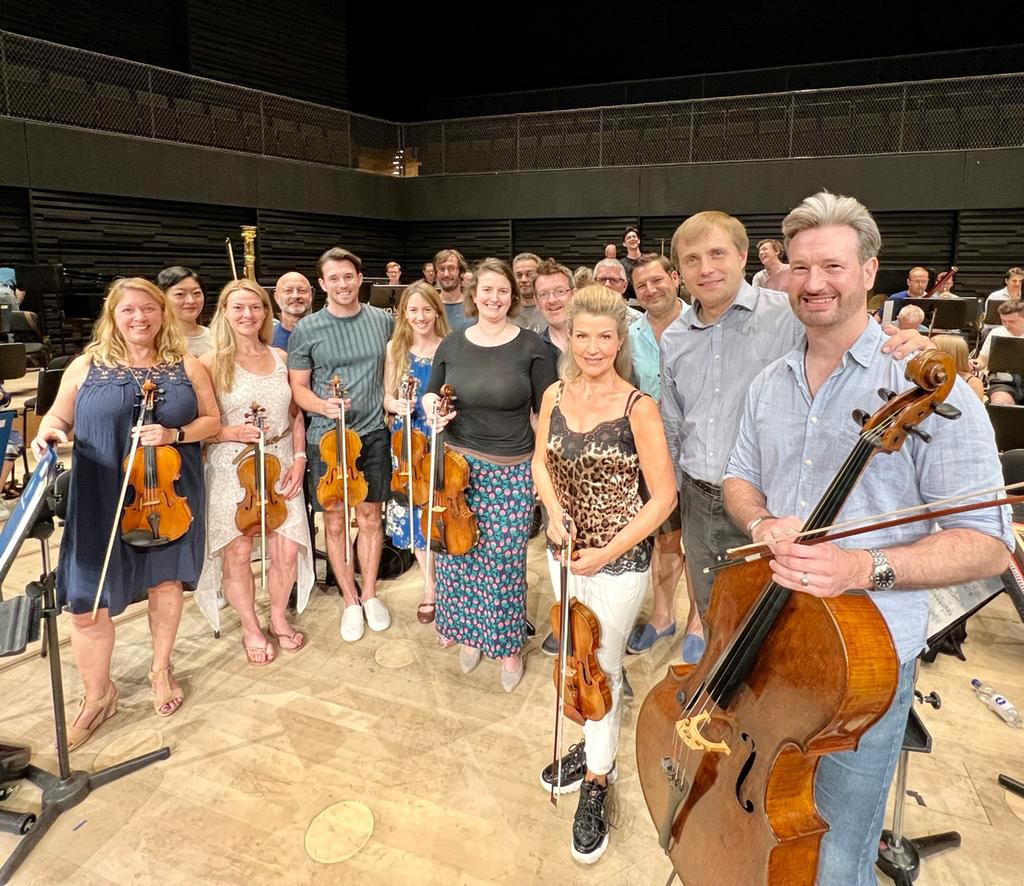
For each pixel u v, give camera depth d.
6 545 2.11
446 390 2.84
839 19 13.12
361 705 2.93
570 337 2.15
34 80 9.24
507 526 2.91
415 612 3.69
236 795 2.44
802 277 1.49
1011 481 2.90
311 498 3.80
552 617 2.22
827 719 1.29
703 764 1.55
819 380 1.58
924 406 1.25
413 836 2.28
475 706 2.92
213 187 10.80
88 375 2.61
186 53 11.96
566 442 2.20
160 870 2.15
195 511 2.80
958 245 10.85
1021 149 10.27
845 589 1.27
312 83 13.78
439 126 13.52
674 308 3.30
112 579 2.60
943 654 3.24
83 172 9.40
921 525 1.44
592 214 12.57
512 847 2.24
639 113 12.36
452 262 4.95
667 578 3.36
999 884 2.09
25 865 2.17
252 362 3.14
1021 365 4.75
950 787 2.46
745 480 1.75
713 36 13.89
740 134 11.86
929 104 10.88
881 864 2.10
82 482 2.54
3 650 2.15
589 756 2.27
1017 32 12.31
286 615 3.54
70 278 8.91
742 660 1.44
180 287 3.66
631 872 2.15
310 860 2.18
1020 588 2.25
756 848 1.40
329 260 3.27
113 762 2.59
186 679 3.10
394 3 15.47
